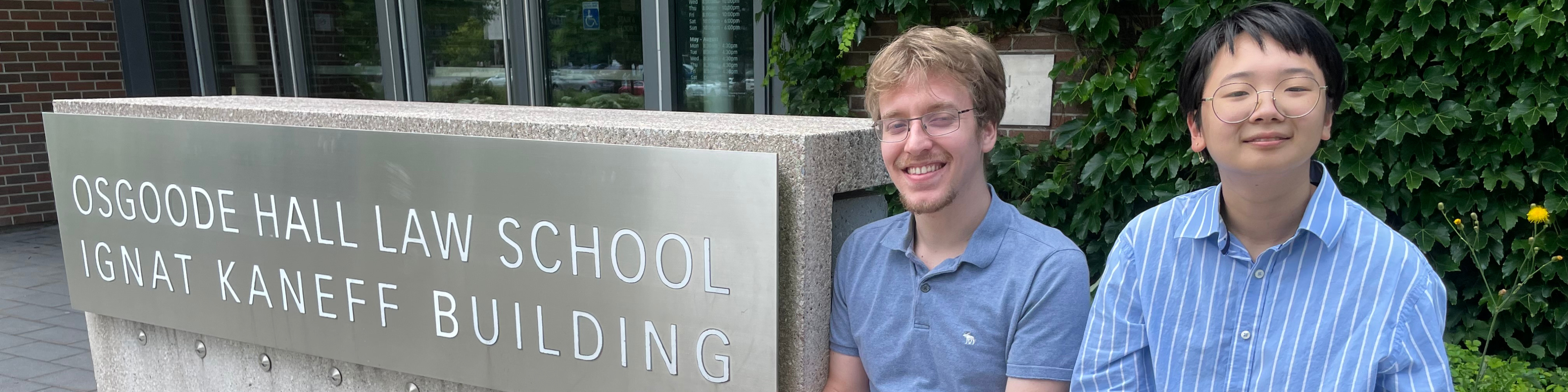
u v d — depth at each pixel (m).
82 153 2.93
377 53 6.91
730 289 1.89
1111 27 3.76
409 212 2.31
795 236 1.84
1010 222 1.70
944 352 1.71
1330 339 1.36
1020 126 4.20
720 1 5.54
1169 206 1.53
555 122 2.15
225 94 7.70
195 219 2.71
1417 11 3.22
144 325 2.97
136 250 2.87
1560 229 3.33
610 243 2.04
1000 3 3.96
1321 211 1.36
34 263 6.91
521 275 2.18
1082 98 3.85
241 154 2.57
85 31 8.24
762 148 1.85
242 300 2.67
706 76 5.69
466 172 2.20
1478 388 2.82
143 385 3.04
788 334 1.89
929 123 1.61
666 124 2.05
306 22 7.21
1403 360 1.31
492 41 6.43
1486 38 3.19
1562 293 3.38
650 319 2.02
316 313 2.53
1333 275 1.37
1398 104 3.37
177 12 7.60
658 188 1.95
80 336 5.07
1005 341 1.67
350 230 2.42
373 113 2.42
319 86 7.32
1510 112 3.19
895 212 4.07
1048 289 1.62
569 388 2.17
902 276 1.76
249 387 2.79
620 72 6.04
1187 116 1.45
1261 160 1.30
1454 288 3.50
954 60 1.59
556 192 2.09
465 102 6.69
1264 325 1.42
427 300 2.33
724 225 1.87
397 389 2.49
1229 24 1.34
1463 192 3.40
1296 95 1.28
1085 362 1.57
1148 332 1.51
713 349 1.94
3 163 8.12
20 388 4.25
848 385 1.92
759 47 5.38
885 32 4.40
